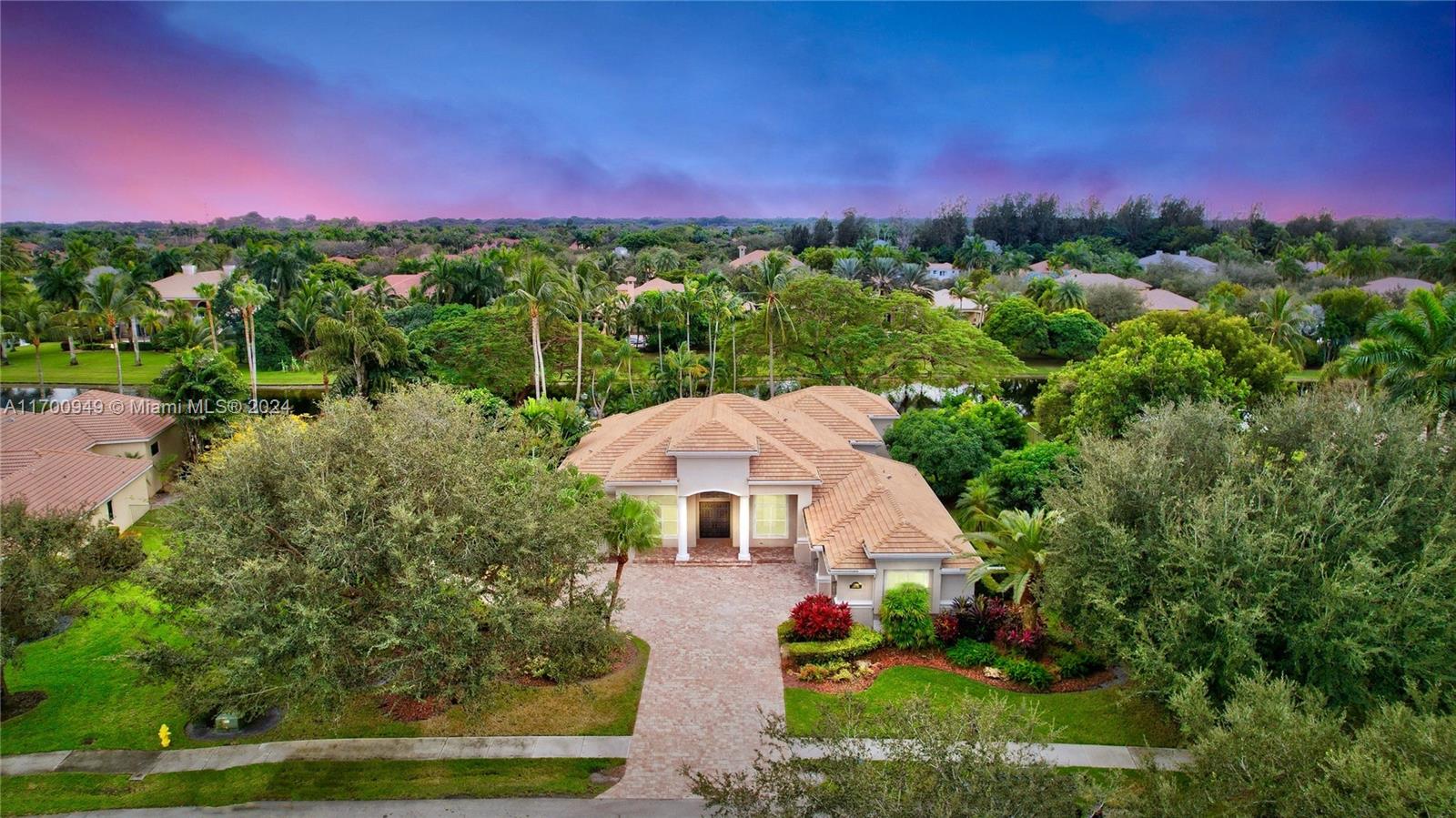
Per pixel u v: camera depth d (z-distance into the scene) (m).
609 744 22.42
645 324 85.06
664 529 36.12
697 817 19.39
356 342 54.66
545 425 42.56
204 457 29.03
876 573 28.58
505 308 67.50
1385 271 116.75
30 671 26.41
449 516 19.27
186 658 19.83
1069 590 22.67
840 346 62.28
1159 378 39.56
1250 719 13.79
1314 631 18.16
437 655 18.70
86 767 21.58
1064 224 193.62
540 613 19.59
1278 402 27.02
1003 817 12.60
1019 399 77.06
